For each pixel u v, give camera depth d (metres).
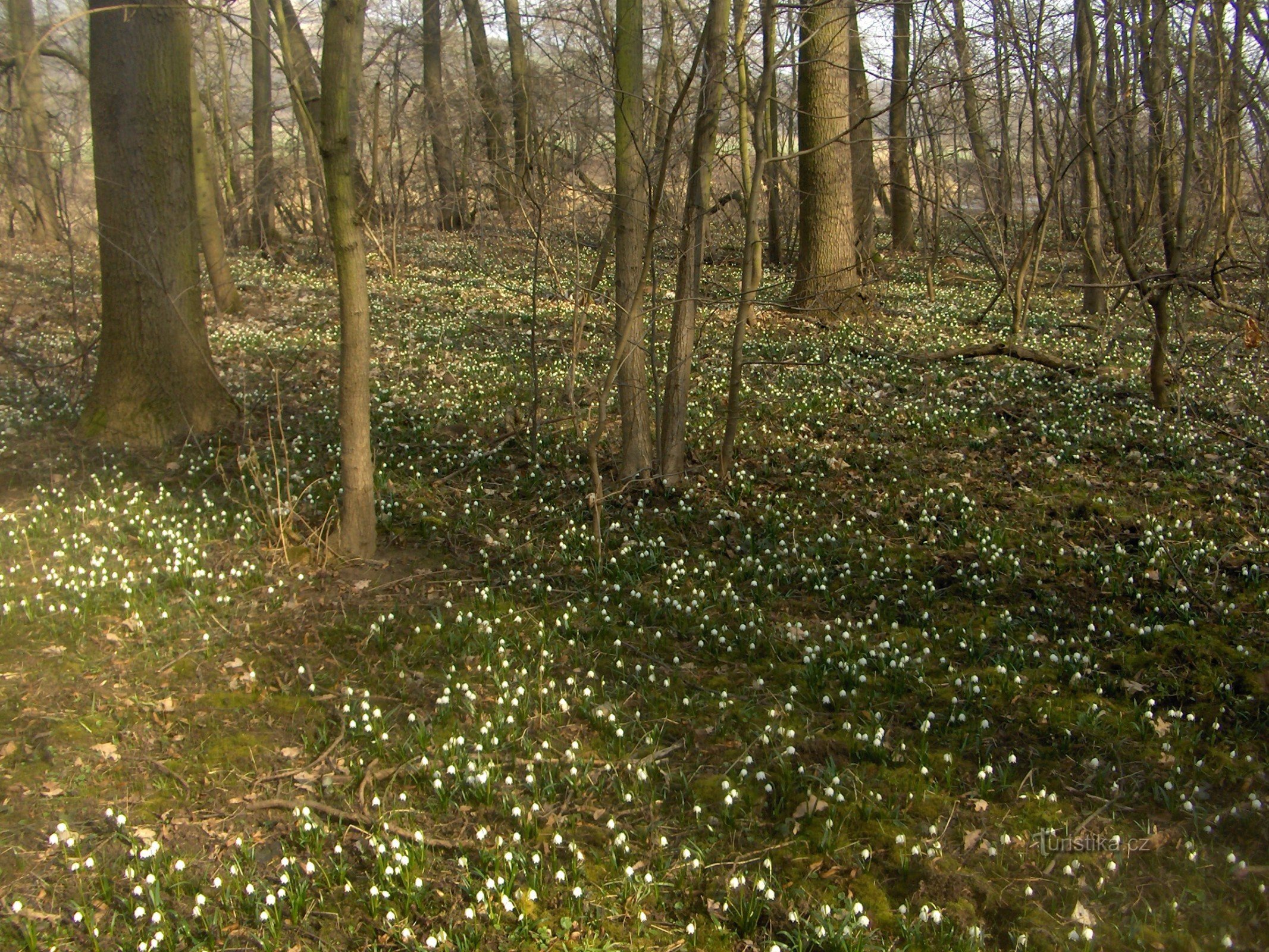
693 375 12.44
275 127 34.31
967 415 10.64
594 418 10.60
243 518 7.84
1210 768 4.97
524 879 4.16
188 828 4.49
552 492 8.73
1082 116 12.40
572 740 5.25
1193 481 8.70
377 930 3.94
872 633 6.39
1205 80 9.89
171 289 9.67
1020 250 14.63
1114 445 9.62
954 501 8.32
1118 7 10.79
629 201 8.22
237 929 3.94
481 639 6.20
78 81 23.95
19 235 23.22
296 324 16.30
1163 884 4.20
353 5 6.25
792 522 8.10
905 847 4.39
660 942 3.91
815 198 16.14
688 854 4.30
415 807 4.66
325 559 7.26
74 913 4.01
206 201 16.42
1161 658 5.96
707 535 7.87
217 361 13.23
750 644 6.17
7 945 3.84
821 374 12.52
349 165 6.55
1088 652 6.05
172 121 9.50
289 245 26.69
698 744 5.21
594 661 6.00
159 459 9.37
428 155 29.67
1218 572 6.86
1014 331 14.54
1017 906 4.07
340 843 4.38
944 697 5.60
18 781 4.76
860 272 16.34
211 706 5.46
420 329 15.83
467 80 20.77
